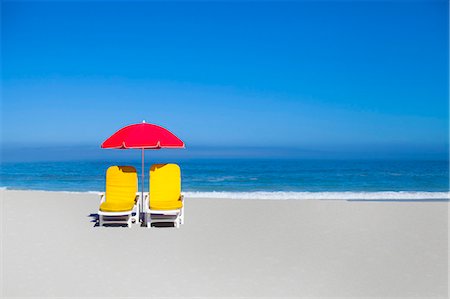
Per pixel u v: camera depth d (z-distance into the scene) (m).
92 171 35.19
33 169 36.69
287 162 44.25
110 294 5.27
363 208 12.11
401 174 32.78
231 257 7.00
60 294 5.27
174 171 9.90
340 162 44.31
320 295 5.26
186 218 10.53
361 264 6.61
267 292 5.36
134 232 8.93
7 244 7.87
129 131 9.52
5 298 5.12
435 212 11.41
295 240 8.20
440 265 6.56
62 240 8.20
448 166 38.84
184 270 6.29
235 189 25.16
